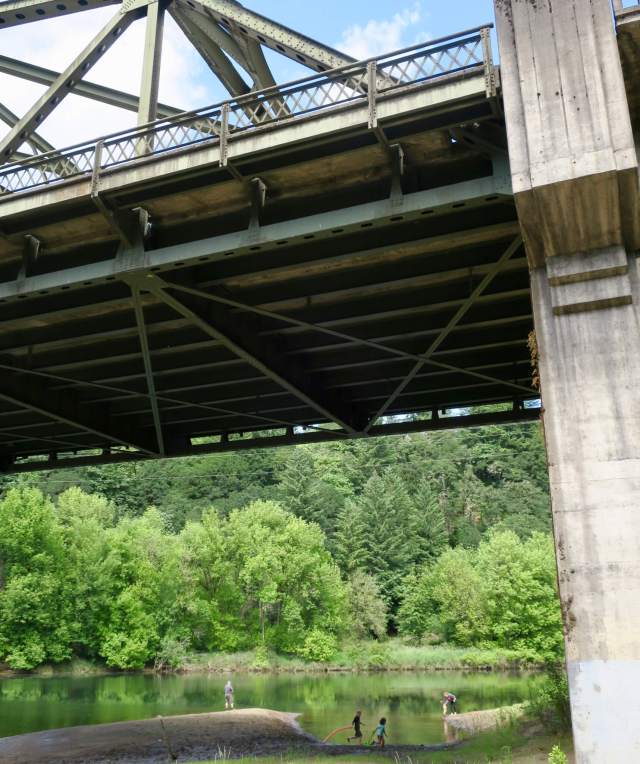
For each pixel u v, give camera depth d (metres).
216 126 12.88
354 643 70.81
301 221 12.55
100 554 63.03
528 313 17.16
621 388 9.42
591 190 9.56
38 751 23.48
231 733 27.34
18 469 30.69
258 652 65.44
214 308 16.47
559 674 19.20
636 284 9.79
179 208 14.00
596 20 10.12
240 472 106.12
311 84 12.11
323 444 116.12
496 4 10.80
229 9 15.88
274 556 67.44
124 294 16.00
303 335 19.31
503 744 16.89
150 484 102.69
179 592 66.12
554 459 9.48
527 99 10.17
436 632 73.44
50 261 15.66
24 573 58.47
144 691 46.06
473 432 118.06
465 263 15.05
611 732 8.34
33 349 19.94
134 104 20.16
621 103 9.72
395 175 12.04
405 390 22.89
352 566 83.94
